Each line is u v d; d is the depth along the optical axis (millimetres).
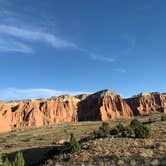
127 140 50375
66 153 48156
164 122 76688
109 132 66688
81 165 36750
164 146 41812
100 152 43594
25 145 94188
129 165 30938
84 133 112250
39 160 63562
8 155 75250
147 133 53031
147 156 35906
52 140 100688
